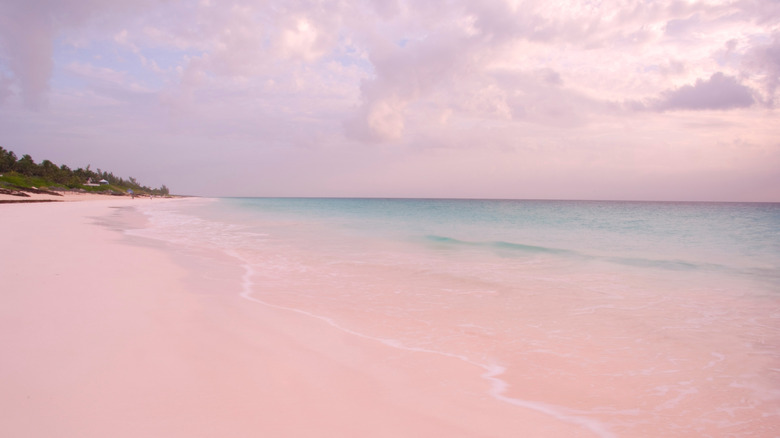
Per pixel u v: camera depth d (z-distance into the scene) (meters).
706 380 5.31
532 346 6.40
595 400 4.71
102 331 6.03
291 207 77.19
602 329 7.33
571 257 16.67
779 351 6.36
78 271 10.45
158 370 4.80
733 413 4.51
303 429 3.73
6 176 82.38
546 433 3.94
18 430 3.43
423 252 17.69
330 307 8.37
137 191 171.75
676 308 8.86
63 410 3.79
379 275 12.10
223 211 56.00
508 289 10.45
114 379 4.50
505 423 4.10
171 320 6.78
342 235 24.81
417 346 6.25
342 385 4.75
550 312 8.38
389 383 4.90
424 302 9.00
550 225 35.34
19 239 16.34
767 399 4.83
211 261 13.66
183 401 4.11
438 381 5.04
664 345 6.57
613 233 28.28
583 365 5.71
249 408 4.06
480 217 46.75
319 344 6.12
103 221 29.86
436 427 3.93
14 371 4.58
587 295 9.94
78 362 4.90
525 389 4.93
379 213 55.00
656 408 4.57
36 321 6.35
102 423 3.61
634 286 11.13
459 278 11.84
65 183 109.00
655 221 41.09
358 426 3.86
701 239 24.45
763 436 4.06
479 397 4.65
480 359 5.82
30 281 9.08
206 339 5.98
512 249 19.17
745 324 7.74
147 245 17.06
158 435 3.46
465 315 8.03
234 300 8.50
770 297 10.03
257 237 22.69
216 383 4.57
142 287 9.05
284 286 10.31
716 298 9.86
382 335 6.71
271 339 6.19
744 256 17.30
